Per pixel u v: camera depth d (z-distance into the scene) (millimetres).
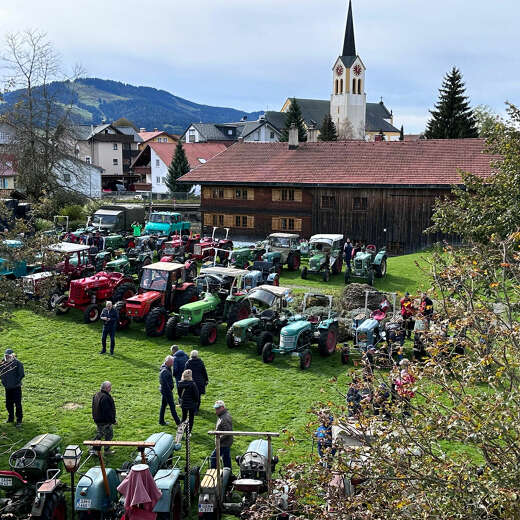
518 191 17422
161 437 11281
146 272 22531
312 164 43719
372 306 23281
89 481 9648
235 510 9758
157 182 85562
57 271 25094
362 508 7078
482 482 6332
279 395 16094
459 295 8039
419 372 7262
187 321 20484
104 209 42562
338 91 123562
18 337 20859
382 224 39812
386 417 7477
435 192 37750
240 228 45781
